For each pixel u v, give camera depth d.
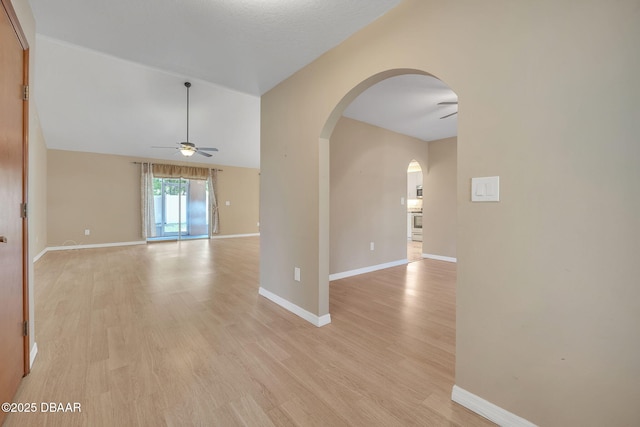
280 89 2.82
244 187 9.30
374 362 1.84
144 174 7.29
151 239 7.96
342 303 2.99
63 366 1.74
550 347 1.17
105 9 1.77
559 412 1.15
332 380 1.64
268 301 2.99
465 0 1.41
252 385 1.59
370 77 1.91
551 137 1.15
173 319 2.50
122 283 3.62
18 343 1.54
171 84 4.50
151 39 2.10
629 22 0.97
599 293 1.05
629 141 0.98
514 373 1.27
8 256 1.41
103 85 4.40
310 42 2.14
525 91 1.21
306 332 2.28
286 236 2.77
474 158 1.38
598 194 1.05
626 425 1.01
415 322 2.49
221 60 2.40
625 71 0.98
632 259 0.99
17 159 1.55
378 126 4.63
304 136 2.52
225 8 1.76
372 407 1.42
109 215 6.88
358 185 4.36
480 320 1.38
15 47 1.51
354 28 1.96
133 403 1.43
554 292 1.16
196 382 1.61
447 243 5.42
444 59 1.49
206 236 8.82
